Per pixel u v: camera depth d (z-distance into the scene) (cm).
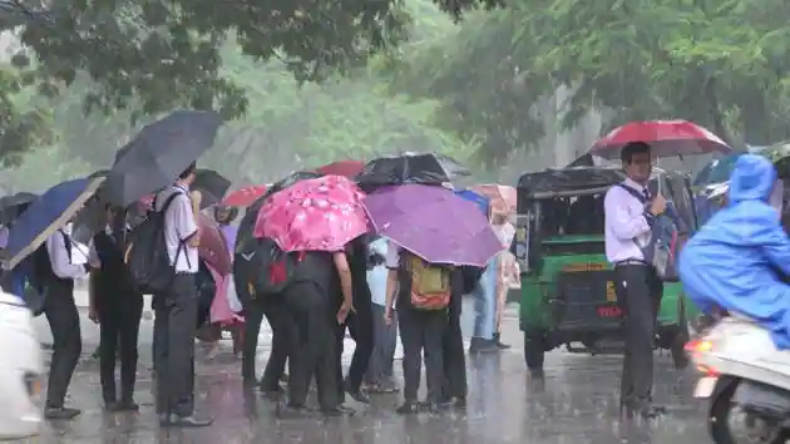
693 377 1786
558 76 4256
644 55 3797
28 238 1291
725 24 3766
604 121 5022
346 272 1388
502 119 5006
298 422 1403
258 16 2716
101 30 2894
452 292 1476
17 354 966
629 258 1343
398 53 3784
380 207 1423
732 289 1012
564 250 1875
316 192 1402
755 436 1025
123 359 1511
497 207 2362
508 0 4212
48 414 1438
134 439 1299
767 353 984
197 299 1382
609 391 1652
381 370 1750
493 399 1589
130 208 1418
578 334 1866
